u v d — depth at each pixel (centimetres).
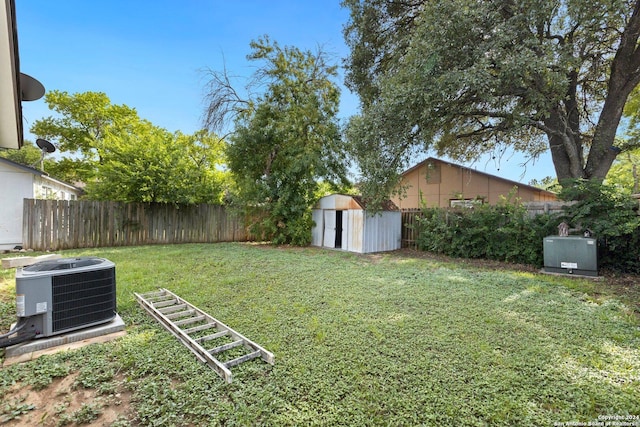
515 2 615
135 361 240
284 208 1036
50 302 265
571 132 737
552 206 716
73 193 1571
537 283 503
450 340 284
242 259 724
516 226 682
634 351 263
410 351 262
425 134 732
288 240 1109
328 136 1062
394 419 179
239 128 1020
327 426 174
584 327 317
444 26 620
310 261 720
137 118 1856
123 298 398
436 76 645
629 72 689
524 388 209
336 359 247
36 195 991
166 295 415
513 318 343
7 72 298
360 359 247
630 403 193
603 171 739
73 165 1831
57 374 222
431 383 215
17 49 272
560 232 604
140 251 828
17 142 476
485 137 1001
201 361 241
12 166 893
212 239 1150
